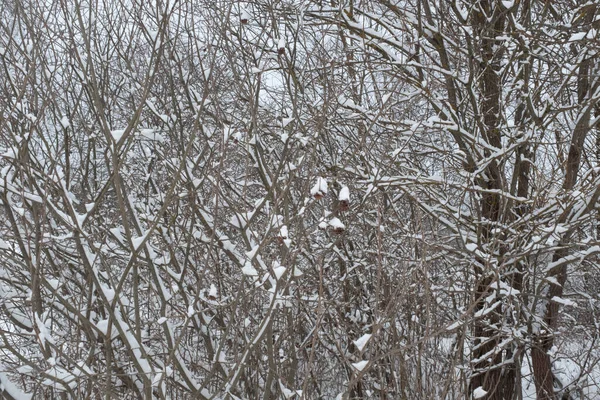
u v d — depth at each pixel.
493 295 6.08
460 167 7.36
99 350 5.27
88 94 5.82
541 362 7.42
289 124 5.41
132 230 5.44
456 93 7.59
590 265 7.46
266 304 6.15
